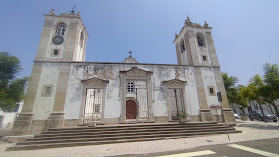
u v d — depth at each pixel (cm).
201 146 781
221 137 1005
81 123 1241
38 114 1228
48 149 839
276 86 1379
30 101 1255
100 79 1387
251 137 955
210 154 639
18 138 1093
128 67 1516
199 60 1711
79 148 843
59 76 1370
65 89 1331
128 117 1870
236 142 839
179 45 2089
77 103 1302
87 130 1062
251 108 4009
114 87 1408
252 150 671
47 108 1255
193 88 1560
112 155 690
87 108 1641
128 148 805
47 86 1324
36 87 1306
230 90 2448
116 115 1319
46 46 1477
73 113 1266
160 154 677
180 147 776
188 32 1839
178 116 1362
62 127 1139
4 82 1223
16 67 1334
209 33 1905
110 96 1370
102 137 991
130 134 1031
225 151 675
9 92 1205
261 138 903
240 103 2409
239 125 1585
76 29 1606
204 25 1973
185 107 1464
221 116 1490
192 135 1077
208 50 1797
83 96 1330
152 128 1137
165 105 1434
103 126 1126
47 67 1391
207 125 1227
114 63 1500
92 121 1270
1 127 2469
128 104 2038
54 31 1565
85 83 1371
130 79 1459
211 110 1502
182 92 1532
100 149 807
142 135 1030
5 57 1286
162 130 1116
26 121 1179
